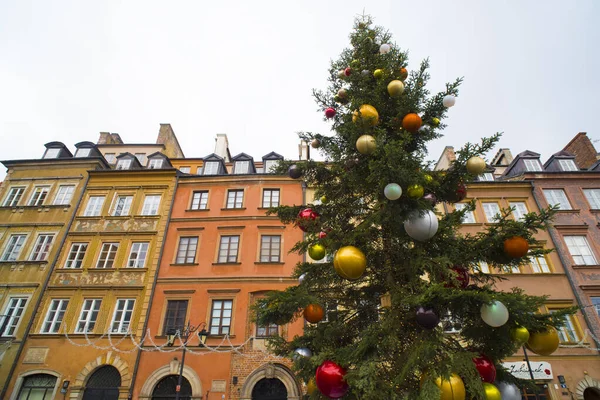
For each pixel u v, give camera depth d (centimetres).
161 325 1625
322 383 475
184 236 1881
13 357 1572
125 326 1638
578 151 2427
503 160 2605
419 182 508
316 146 762
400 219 532
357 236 602
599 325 1572
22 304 1725
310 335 609
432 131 691
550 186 1992
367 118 613
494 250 530
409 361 432
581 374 1487
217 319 1638
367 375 446
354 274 500
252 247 1811
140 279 1747
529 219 500
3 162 2184
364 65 766
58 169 2170
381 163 512
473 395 388
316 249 606
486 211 1953
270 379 1506
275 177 2038
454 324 559
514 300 411
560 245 1797
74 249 1878
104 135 2967
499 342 459
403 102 663
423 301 469
